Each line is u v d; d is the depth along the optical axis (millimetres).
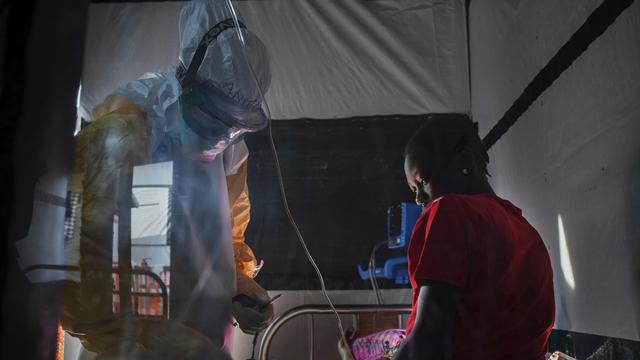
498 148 2393
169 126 1207
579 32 1534
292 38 2799
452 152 1251
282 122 2748
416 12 2762
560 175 1725
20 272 802
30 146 820
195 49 1151
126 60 2506
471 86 2717
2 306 788
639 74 1220
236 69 1132
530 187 2020
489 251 1059
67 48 848
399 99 2738
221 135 1181
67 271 951
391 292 2465
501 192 2377
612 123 1367
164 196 1242
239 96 1127
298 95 2764
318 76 2771
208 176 1325
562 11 1646
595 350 1500
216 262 1285
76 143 1017
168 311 1203
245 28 1207
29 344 799
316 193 2674
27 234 812
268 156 2715
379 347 1602
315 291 2555
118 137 1030
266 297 1496
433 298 1022
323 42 2787
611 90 1363
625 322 1332
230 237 1342
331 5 2787
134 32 2562
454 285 1031
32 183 820
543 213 1897
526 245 1123
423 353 1002
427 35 2750
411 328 1110
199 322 1222
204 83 1105
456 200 1099
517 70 2098
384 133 2713
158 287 1202
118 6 2551
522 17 2016
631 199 1291
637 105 1242
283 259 2604
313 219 2650
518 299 1065
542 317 1099
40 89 828
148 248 1226
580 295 1607
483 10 2486
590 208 1519
